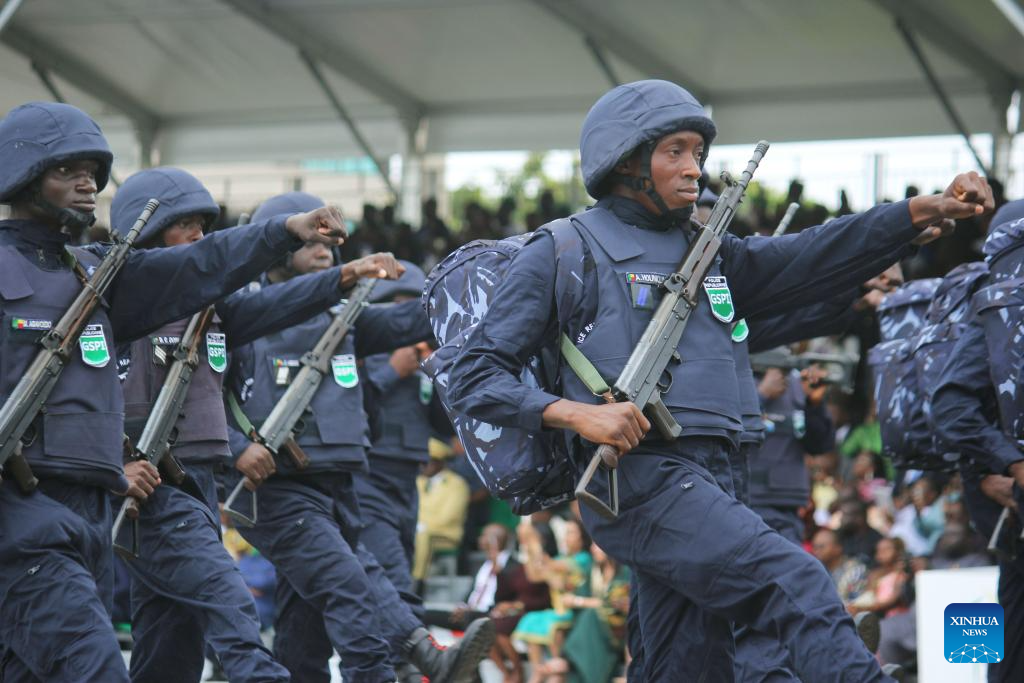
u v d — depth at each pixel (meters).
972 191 8.90
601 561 20.61
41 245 10.03
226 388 14.42
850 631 8.33
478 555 25.56
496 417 8.89
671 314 9.11
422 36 33.44
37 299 9.83
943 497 21.48
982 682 14.72
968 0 28.70
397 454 17.89
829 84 33.56
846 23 30.12
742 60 32.66
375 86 36.19
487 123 37.44
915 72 32.44
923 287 14.51
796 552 8.60
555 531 21.97
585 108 36.34
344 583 14.07
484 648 15.05
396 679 14.13
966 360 12.42
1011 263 11.94
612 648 20.25
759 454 17.48
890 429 13.92
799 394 17.70
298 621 14.76
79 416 9.82
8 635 9.55
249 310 12.89
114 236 10.33
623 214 9.45
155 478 11.92
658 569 8.95
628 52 32.59
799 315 13.82
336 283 12.71
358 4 31.86
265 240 10.29
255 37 34.22
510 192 44.94
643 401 8.91
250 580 22.33
